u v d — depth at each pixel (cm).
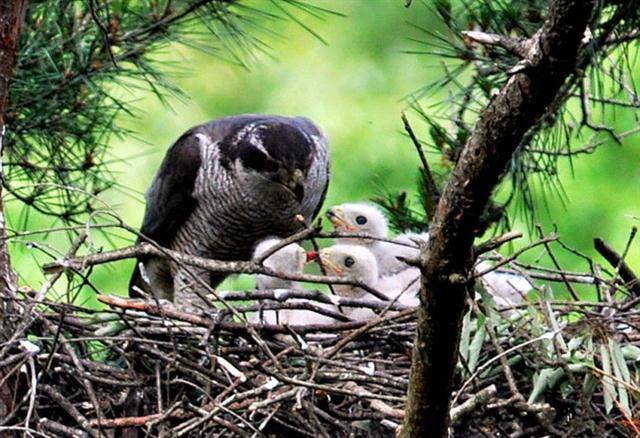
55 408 888
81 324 910
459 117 1070
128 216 1714
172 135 1845
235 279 1289
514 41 686
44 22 1134
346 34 1950
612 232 1622
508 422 876
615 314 922
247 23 1252
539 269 987
